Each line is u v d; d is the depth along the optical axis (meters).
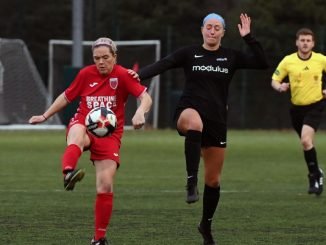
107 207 19.69
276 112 89.31
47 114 20.70
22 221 25.58
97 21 95.94
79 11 73.25
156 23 101.19
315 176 32.97
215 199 21.66
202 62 21.66
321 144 66.19
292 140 70.94
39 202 30.27
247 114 89.31
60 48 87.69
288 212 28.02
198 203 30.20
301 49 34.38
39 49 98.94
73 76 72.44
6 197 31.83
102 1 97.94
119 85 20.20
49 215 26.88
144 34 99.50
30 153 54.75
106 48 19.92
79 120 20.16
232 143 66.94
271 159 51.91
